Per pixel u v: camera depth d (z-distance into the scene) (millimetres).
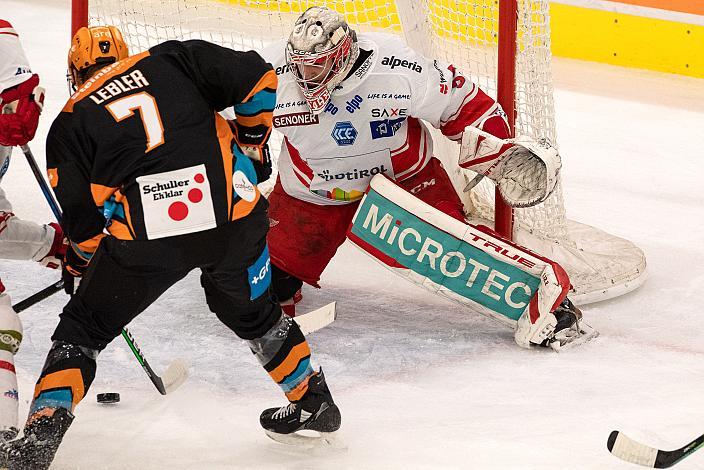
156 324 14047
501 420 11344
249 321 10328
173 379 11844
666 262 16312
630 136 22094
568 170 20328
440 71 13500
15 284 15125
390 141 13570
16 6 30906
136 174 9172
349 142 13398
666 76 25641
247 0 19641
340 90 12961
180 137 9289
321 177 13836
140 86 9359
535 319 13008
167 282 9641
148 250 9266
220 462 10297
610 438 9484
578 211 18422
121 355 13062
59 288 12039
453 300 13719
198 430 11141
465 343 13586
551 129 15336
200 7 19141
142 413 11523
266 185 17219
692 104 23969
